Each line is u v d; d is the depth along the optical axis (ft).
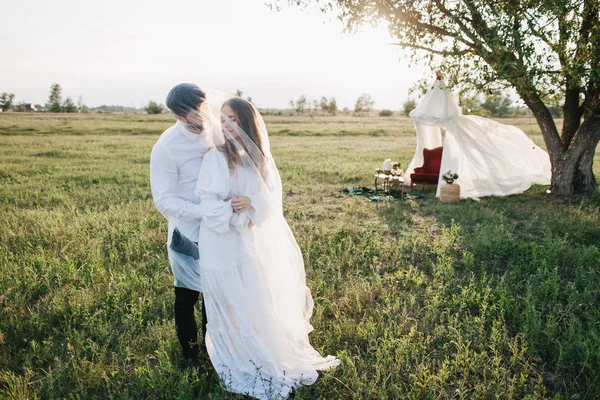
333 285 14.82
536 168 37.19
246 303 9.29
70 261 16.51
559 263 17.31
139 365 10.52
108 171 42.45
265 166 9.47
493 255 17.93
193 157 9.11
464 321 12.23
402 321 12.56
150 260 17.25
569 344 10.80
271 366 9.50
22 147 64.69
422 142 37.88
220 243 8.97
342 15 29.99
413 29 30.12
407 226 23.04
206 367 10.29
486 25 26.84
